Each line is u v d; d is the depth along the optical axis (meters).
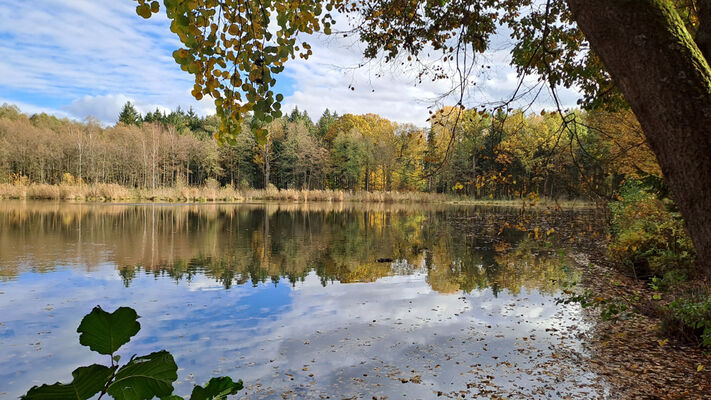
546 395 5.30
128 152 62.22
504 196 56.78
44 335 7.43
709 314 5.29
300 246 18.77
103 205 41.94
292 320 8.45
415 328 7.98
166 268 13.48
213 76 2.15
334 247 18.61
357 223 29.38
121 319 0.72
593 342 7.09
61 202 44.94
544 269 13.69
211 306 9.35
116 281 11.57
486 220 31.14
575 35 4.64
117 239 19.52
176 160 68.25
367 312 9.03
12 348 6.87
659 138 1.28
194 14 1.97
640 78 1.29
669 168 1.28
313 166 70.69
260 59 2.15
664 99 1.24
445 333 7.70
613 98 4.64
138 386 0.73
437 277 12.67
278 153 72.00
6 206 36.75
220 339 7.36
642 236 11.63
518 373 5.97
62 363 6.37
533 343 7.15
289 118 101.62
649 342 6.81
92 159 59.03
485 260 15.51
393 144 62.53
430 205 51.78
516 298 10.22
